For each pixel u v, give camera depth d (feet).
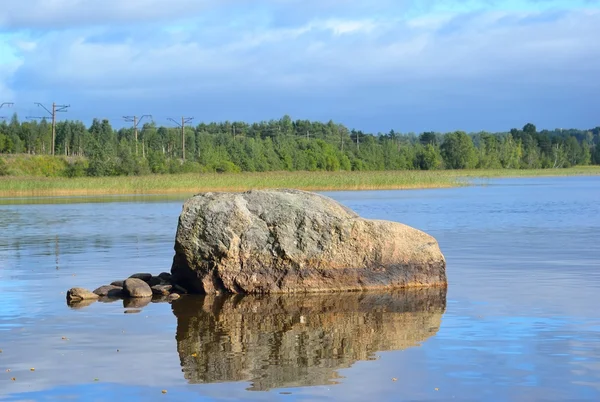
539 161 536.01
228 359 34.60
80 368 33.17
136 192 213.87
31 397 29.40
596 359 33.86
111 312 45.68
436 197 172.65
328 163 395.96
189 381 31.35
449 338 38.14
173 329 41.01
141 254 70.90
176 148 431.02
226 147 367.66
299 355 35.27
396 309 45.96
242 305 48.21
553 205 141.18
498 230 92.22
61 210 135.85
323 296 51.13
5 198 183.21
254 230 52.65
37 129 435.12
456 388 30.14
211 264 52.29
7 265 64.18
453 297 49.32
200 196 54.49
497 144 531.91
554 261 64.39
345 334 39.50
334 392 29.81
